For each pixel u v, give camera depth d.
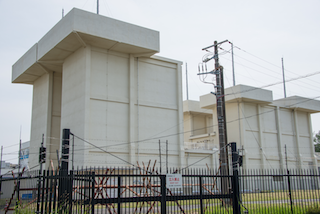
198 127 58.38
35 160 37.81
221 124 24.36
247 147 46.88
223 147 23.89
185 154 37.59
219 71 25.89
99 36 30.25
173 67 38.22
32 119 40.88
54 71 38.34
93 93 31.17
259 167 47.38
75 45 31.64
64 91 34.00
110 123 31.78
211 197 13.34
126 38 31.98
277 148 51.22
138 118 33.84
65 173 11.62
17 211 12.92
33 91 42.06
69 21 29.58
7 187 17.56
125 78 33.84
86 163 29.09
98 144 30.47
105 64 32.62
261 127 49.31
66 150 13.20
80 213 11.51
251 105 49.25
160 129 35.47
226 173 23.14
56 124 37.56
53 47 31.91
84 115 29.92
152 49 33.72
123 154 31.91
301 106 54.38
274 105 52.12
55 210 11.31
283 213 15.12
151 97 35.47
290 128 54.34
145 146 33.72
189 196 12.84
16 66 41.19
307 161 54.25
